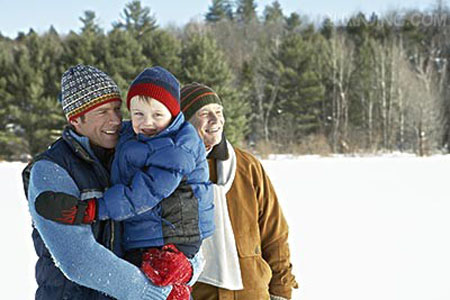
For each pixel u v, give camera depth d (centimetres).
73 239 180
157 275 187
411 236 643
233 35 5100
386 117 3700
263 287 261
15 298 445
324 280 493
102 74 202
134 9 4200
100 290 182
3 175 1214
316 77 3844
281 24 5553
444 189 985
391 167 1348
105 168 204
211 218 209
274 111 3816
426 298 450
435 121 3644
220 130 261
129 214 187
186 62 3400
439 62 4356
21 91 3219
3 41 3862
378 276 500
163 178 189
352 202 855
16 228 682
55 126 3167
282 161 1573
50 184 183
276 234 278
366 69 3878
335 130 3588
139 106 198
